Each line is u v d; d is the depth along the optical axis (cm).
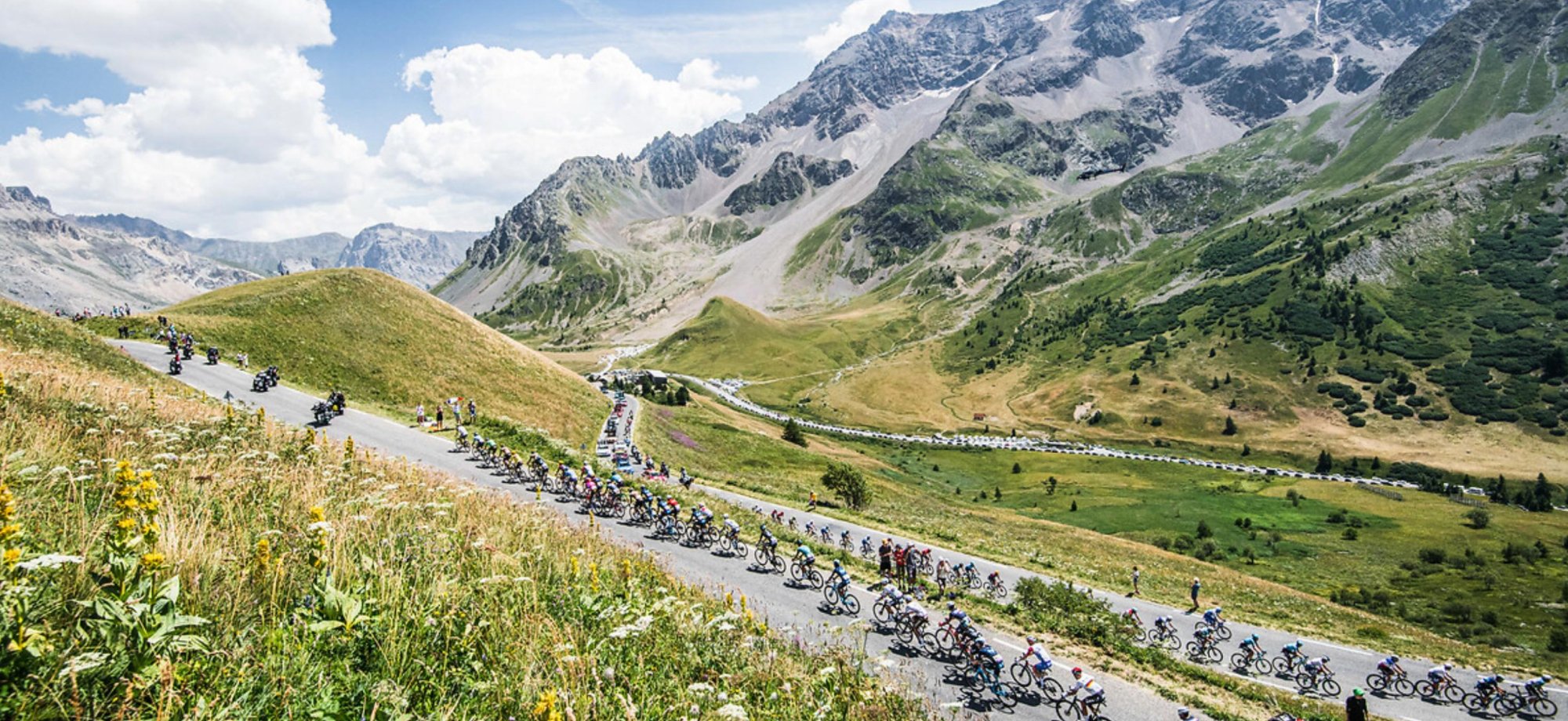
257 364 7219
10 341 3850
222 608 690
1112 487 15650
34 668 480
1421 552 10225
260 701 562
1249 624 4034
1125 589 4488
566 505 3612
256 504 1145
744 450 11212
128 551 620
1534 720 3017
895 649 2173
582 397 10012
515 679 766
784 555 3309
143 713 509
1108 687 2177
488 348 9862
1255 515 12888
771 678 1123
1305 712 2220
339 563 883
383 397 7662
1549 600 7769
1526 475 15762
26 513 764
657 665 1006
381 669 698
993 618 2745
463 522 1430
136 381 4503
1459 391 19712
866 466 14638
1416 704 3114
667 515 3284
